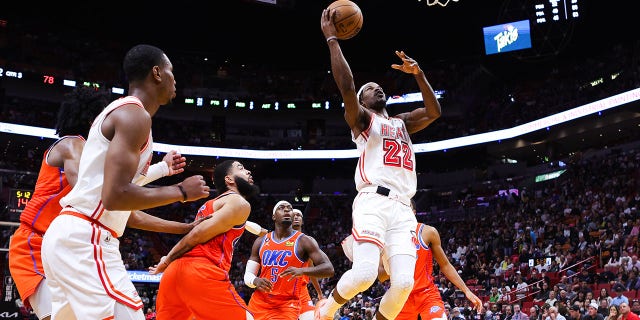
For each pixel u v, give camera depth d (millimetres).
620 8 28875
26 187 26719
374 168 4402
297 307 6180
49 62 32375
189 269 3873
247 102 36125
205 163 35250
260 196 34594
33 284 3592
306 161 36531
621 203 22625
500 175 33875
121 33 34969
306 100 36500
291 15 33344
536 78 33844
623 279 15180
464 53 36125
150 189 2832
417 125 4918
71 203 2900
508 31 30031
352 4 4469
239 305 3955
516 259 20438
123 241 25656
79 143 3650
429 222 30219
